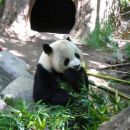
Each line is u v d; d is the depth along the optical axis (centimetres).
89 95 881
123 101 880
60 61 841
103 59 1341
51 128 751
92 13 1530
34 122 759
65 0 2000
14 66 1104
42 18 1938
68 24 1895
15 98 936
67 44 857
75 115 800
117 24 1611
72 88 880
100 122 780
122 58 1304
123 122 627
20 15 1573
